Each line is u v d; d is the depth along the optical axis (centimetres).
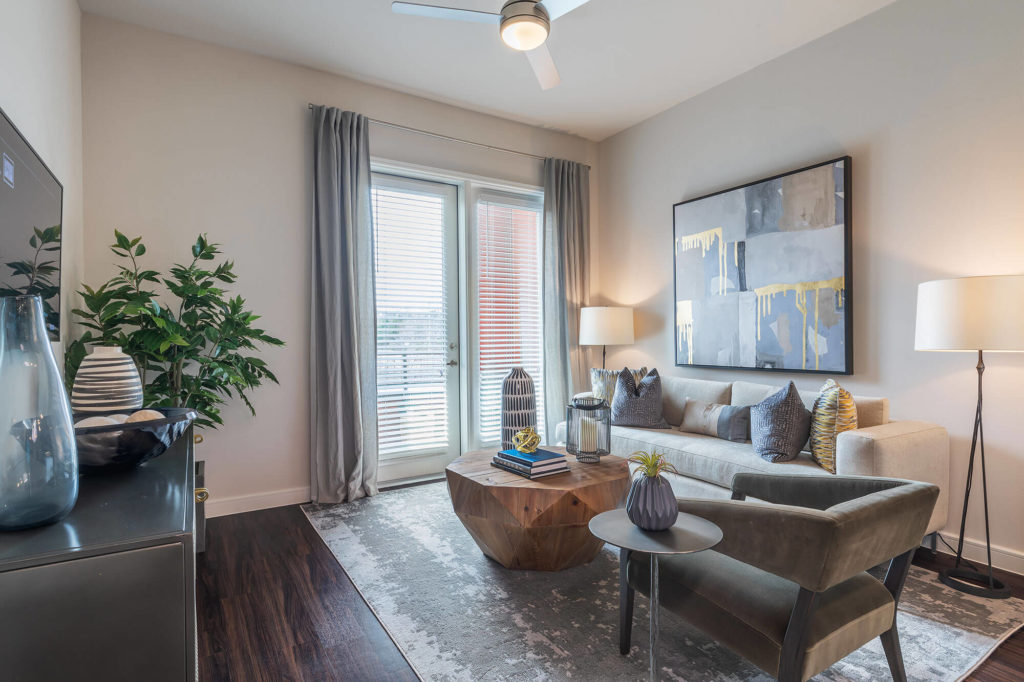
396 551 273
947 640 190
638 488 150
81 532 73
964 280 222
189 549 73
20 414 74
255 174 339
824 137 322
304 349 356
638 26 310
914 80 281
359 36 319
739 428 320
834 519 127
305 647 190
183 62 318
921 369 280
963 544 261
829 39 319
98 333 288
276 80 347
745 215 362
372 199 396
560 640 192
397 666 179
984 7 255
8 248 133
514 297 463
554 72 284
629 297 468
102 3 285
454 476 248
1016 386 248
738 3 288
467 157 427
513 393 279
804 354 328
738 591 149
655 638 154
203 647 190
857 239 307
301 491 354
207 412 289
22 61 180
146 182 307
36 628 65
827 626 137
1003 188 250
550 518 220
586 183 485
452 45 329
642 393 372
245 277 336
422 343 419
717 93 388
